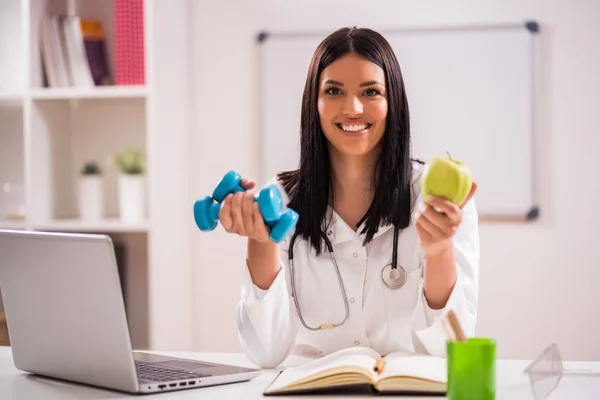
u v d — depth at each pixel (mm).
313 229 1622
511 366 1446
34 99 3076
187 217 3256
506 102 3117
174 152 3137
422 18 3162
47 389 1320
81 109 3365
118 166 3150
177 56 3158
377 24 3191
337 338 1639
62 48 3078
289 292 1648
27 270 1321
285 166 3266
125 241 3344
